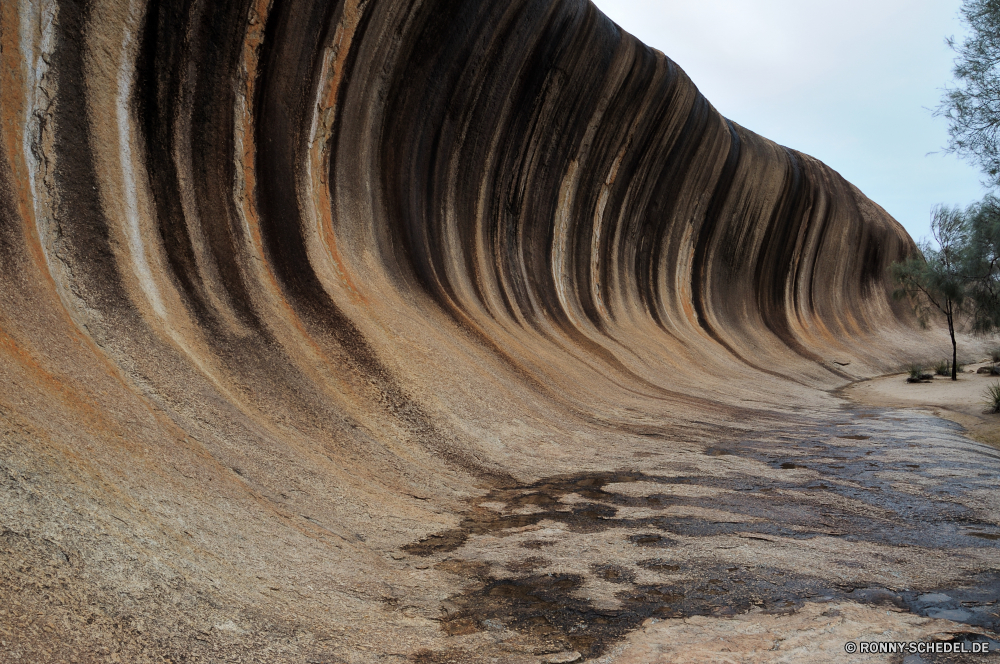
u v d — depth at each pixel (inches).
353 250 541.0
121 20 370.3
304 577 187.5
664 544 249.4
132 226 350.3
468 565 223.6
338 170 557.0
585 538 256.7
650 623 176.6
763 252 1429.6
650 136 1029.2
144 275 336.5
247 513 215.6
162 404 265.7
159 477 205.6
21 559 133.2
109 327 289.9
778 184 1395.2
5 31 313.6
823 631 171.2
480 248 763.4
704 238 1264.8
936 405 788.6
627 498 323.3
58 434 187.5
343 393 378.6
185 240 382.0
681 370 879.7
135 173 367.9
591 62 861.2
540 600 192.7
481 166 768.3
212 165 426.0
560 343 745.6
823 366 1327.5
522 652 158.6
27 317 244.7
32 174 308.7
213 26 426.9
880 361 1531.7
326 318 435.8
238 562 180.4
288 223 478.6
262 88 472.1
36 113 321.4
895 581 211.8
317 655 145.7
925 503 323.3
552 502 314.7
